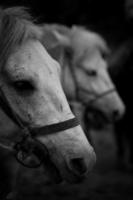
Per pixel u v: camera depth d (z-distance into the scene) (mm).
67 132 2318
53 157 2332
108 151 7578
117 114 5086
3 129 2402
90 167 2311
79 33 5066
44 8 8203
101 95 4988
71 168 2293
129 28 6801
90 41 5035
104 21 12102
